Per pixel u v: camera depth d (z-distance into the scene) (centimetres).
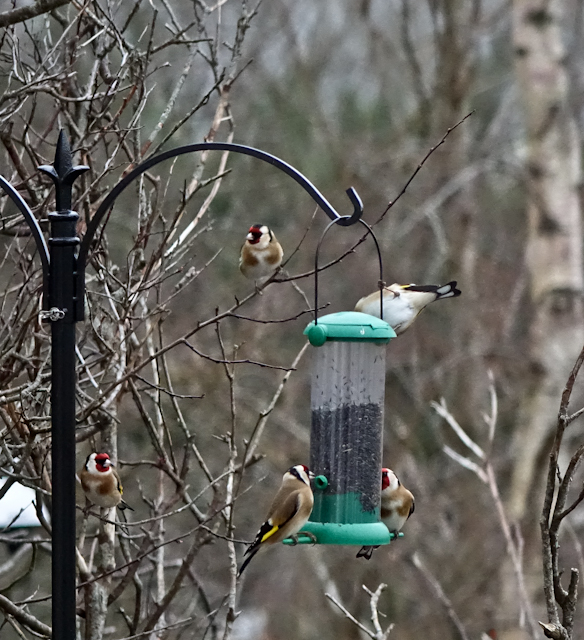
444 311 2191
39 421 863
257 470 2008
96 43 1022
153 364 1091
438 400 2075
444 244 2080
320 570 1908
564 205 1667
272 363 2023
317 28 2464
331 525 846
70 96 1031
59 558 601
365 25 2450
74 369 607
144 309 985
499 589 1734
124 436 1803
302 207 2234
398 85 2597
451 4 2255
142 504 1803
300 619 2011
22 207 610
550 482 628
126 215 1720
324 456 862
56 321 603
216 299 1977
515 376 2167
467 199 2223
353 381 863
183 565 952
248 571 2117
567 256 1661
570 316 1652
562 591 624
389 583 1903
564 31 2259
